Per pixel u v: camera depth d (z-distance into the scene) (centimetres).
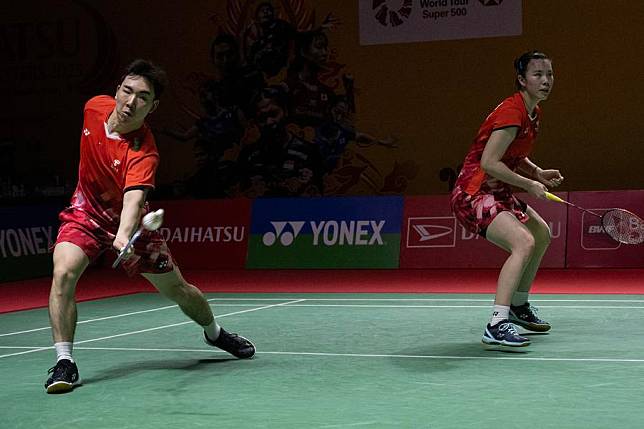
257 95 1620
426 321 810
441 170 1555
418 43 1550
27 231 1409
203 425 442
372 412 462
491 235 655
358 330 763
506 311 645
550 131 1515
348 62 1578
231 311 918
